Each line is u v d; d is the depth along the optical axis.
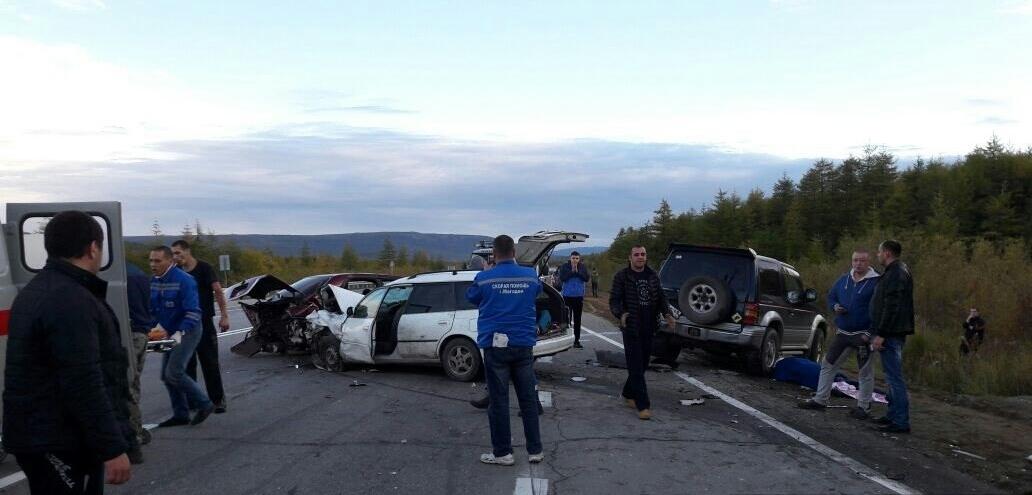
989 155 51.09
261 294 13.38
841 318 8.73
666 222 68.94
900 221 48.88
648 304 8.16
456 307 10.70
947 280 21.36
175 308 7.38
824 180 60.25
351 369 11.66
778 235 56.78
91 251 3.61
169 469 6.13
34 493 3.55
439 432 7.45
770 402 9.46
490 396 6.29
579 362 12.74
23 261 6.05
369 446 6.88
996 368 11.68
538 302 10.74
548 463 6.34
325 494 5.50
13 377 3.40
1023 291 18.94
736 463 6.39
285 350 13.05
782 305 12.44
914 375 12.56
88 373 3.38
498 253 6.37
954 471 6.39
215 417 8.15
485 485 5.71
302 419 8.05
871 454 6.88
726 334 11.55
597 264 66.69
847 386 10.22
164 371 7.55
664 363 12.34
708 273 12.02
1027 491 5.86
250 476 5.94
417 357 10.82
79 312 3.41
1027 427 8.34
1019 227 45.00
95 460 3.66
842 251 30.69
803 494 5.60
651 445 6.96
